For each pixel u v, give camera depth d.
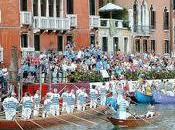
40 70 54.91
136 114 50.81
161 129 47.69
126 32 81.56
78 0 72.12
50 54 62.09
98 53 66.19
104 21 77.38
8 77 52.72
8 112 45.03
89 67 62.91
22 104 46.06
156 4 89.44
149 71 70.06
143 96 63.47
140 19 85.94
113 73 64.50
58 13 70.00
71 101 50.66
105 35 77.19
